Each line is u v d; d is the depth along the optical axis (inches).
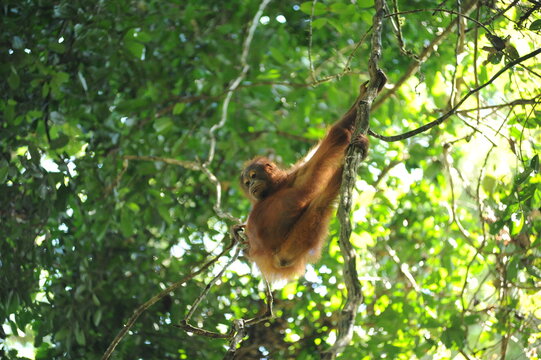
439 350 426.9
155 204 435.8
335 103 503.2
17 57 373.4
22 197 391.5
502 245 379.9
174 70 499.2
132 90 482.0
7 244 388.2
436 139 457.1
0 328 382.9
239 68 490.6
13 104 377.1
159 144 482.6
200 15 467.2
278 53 471.8
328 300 479.8
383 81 225.1
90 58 421.4
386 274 481.1
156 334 447.5
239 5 520.4
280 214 301.6
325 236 288.8
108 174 421.7
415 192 502.9
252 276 496.4
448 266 453.7
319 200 287.3
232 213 513.3
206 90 483.5
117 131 431.2
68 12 411.8
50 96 406.6
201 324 459.5
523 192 301.7
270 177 337.7
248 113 560.1
